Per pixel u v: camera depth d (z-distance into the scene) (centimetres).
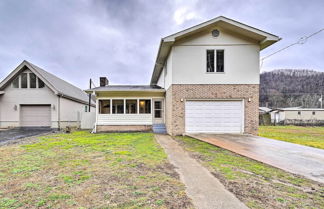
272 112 3666
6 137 927
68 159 462
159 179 321
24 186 293
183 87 1005
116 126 1212
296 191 275
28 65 1350
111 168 385
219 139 788
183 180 317
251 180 318
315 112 3303
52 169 379
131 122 1219
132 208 224
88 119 1479
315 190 280
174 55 1009
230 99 999
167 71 1166
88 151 560
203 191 272
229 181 313
